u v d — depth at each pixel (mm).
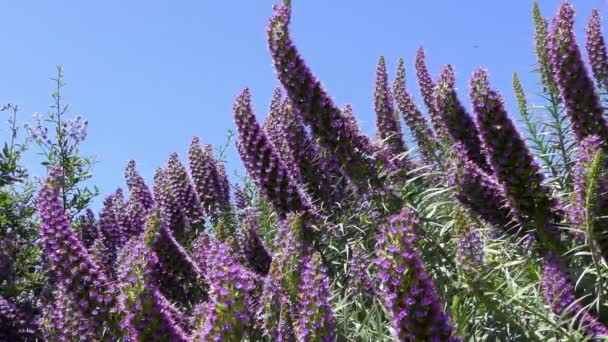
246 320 2695
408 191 3383
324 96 3434
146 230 3566
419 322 2484
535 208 3160
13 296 4117
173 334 2773
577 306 2865
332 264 3400
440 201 3408
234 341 2680
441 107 3568
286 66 3434
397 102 4527
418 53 4637
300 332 2705
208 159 4398
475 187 3229
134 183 4762
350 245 3379
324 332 2674
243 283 2709
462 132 3537
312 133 3453
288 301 2875
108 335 3045
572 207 3039
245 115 3574
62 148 4566
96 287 3070
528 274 3100
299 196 3514
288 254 2947
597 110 3416
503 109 3203
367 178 3377
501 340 2902
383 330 2926
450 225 3105
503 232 3264
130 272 2777
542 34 3777
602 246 2961
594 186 2932
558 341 2830
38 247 4371
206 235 3707
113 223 4562
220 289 2691
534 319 2922
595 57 3980
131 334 2811
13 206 4473
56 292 3531
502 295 2889
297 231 3025
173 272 3568
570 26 3463
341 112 3445
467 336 2850
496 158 3186
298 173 3719
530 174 3166
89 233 4496
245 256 3598
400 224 2521
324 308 2684
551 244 3107
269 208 4148
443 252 3100
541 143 3525
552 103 3656
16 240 4395
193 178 4367
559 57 3449
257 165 3533
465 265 2879
